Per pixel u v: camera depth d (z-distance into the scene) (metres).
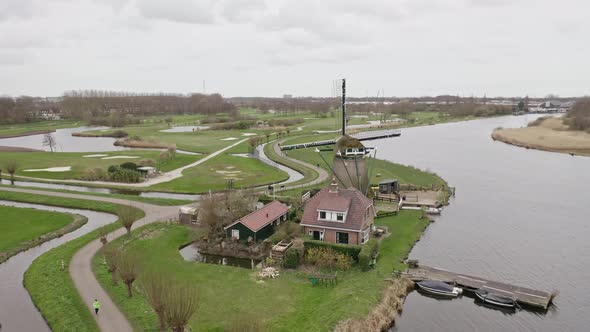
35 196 75.69
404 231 58.25
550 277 46.38
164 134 178.00
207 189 83.06
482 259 50.75
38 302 39.38
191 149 135.38
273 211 57.31
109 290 40.31
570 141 147.38
